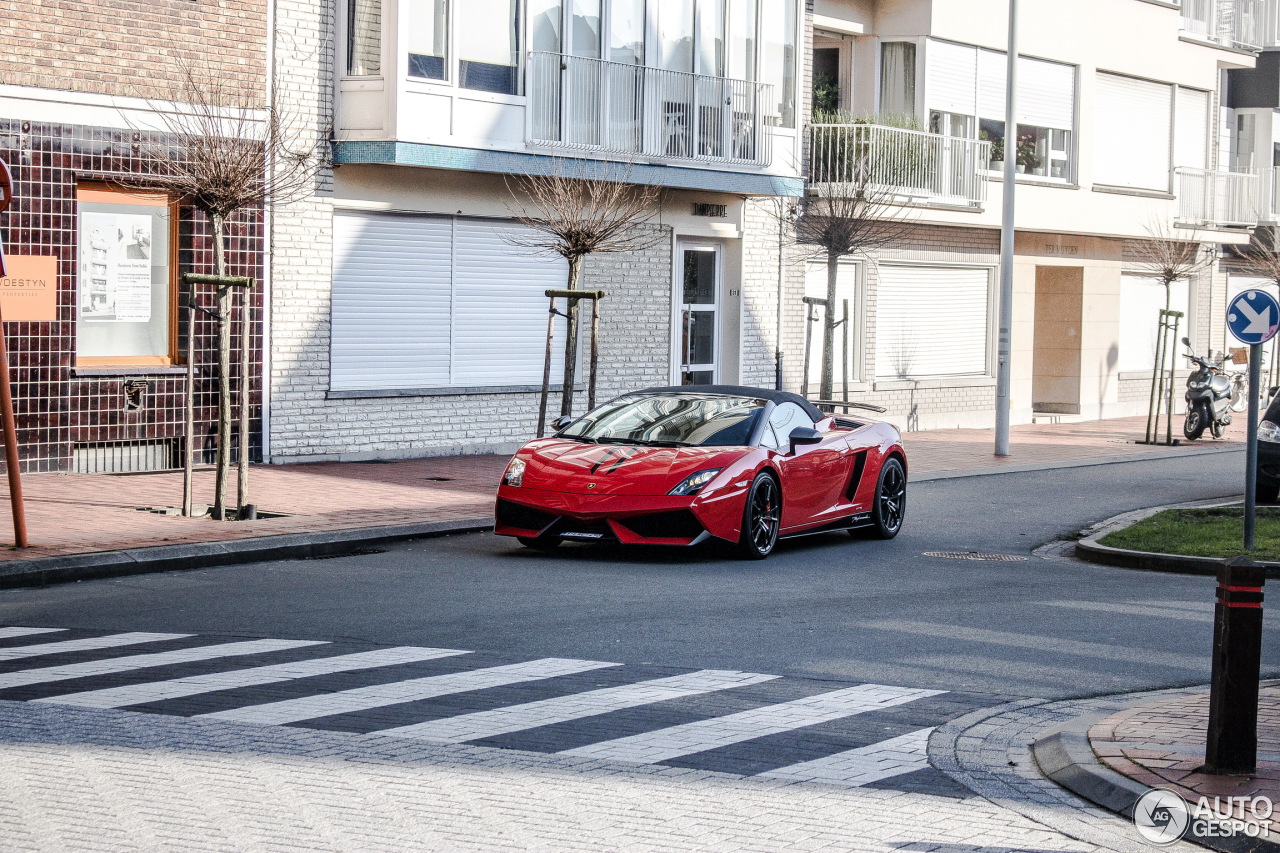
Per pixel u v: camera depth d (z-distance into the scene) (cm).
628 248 2106
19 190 1584
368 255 1925
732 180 2294
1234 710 607
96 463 1677
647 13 2195
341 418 1898
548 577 1162
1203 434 2948
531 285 2128
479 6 1958
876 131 2548
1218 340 3659
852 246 2284
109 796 571
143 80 1672
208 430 1759
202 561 1191
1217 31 3550
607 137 2112
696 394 1388
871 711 747
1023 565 1316
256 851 509
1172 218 3331
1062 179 3045
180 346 1748
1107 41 3106
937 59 2717
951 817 571
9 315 1578
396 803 569
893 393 2744
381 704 734
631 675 816
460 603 1038
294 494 1562
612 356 2239
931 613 1036
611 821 552
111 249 1688
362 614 993
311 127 1844
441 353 2020
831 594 1113
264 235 1800
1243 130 3731
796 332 2553
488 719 707
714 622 982
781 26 2427
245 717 701
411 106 1862
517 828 541
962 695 790
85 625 945
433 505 1519
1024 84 2930
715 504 1227
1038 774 641
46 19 1595
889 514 1480
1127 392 3359
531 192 2084
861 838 541
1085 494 1888
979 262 2917
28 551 1143
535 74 2017
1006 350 2331
